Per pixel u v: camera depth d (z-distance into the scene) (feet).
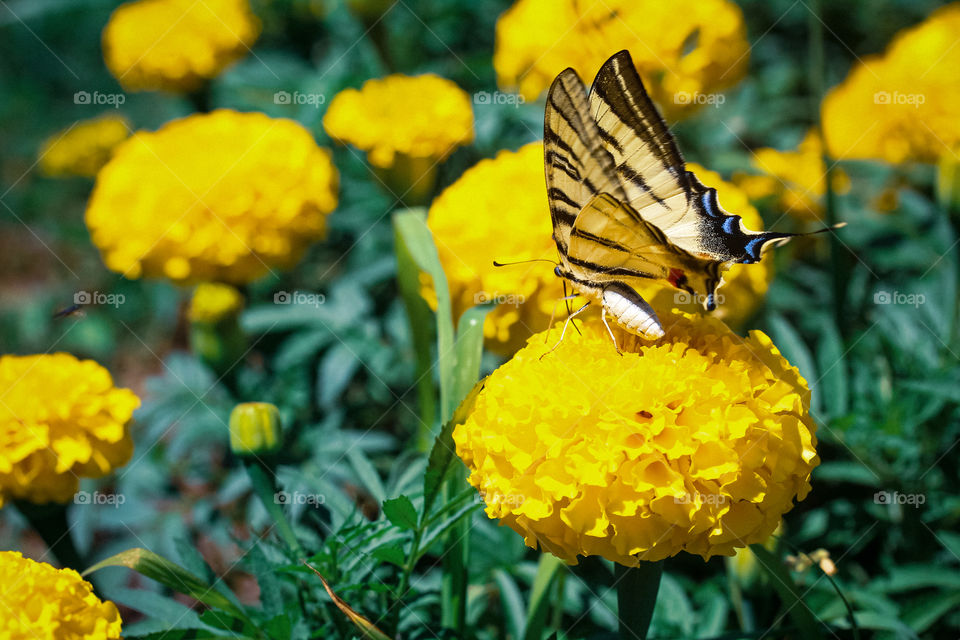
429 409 1.84
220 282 1.92
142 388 2.43
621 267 1.64
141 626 1.67
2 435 1.66
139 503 1.96
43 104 3.13
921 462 1.80
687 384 1.52
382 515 1.68
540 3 1.97
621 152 1.63
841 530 1.81
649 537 1.51
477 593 1.77
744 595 1.70
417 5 2.19
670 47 1.95
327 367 1.98
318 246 2.17
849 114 2.02
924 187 2.11
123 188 1.90
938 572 1.73
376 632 1.55
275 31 2.29
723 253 1.59
